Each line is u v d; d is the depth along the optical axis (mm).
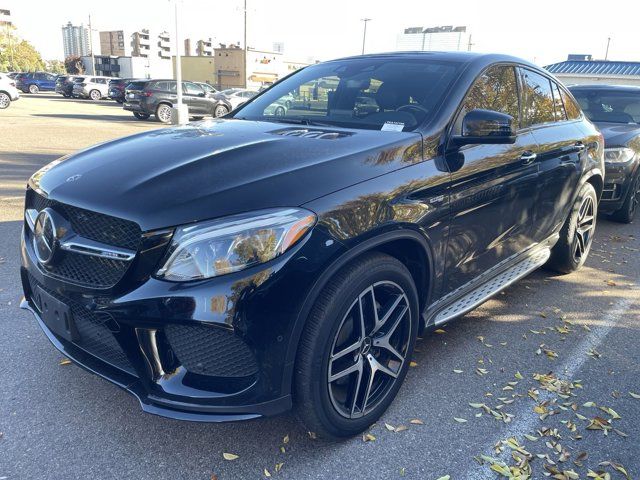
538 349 3393
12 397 2736
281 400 2100
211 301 1946
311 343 2102
